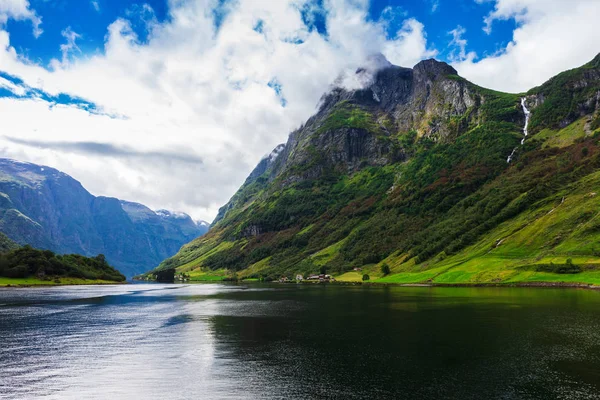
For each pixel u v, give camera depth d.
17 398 35.66
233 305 113.31
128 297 149.88
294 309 99.38
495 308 87.75
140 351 53.00
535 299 104.62
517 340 54.81
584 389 35.56
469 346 51.81
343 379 39.22
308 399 34.06
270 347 54.09
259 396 35.16
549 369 41.47
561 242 173.25
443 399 33.47
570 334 58.47
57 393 36.94
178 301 130.38
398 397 34.09
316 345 54.75
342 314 86.50
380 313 85.94
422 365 43.50
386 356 47.62
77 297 148.50
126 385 38.91
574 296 110.38
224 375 41.50
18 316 90.38
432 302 105.19
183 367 44.84
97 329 71.38
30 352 52.97
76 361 48.03
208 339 60.66
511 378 38.66
